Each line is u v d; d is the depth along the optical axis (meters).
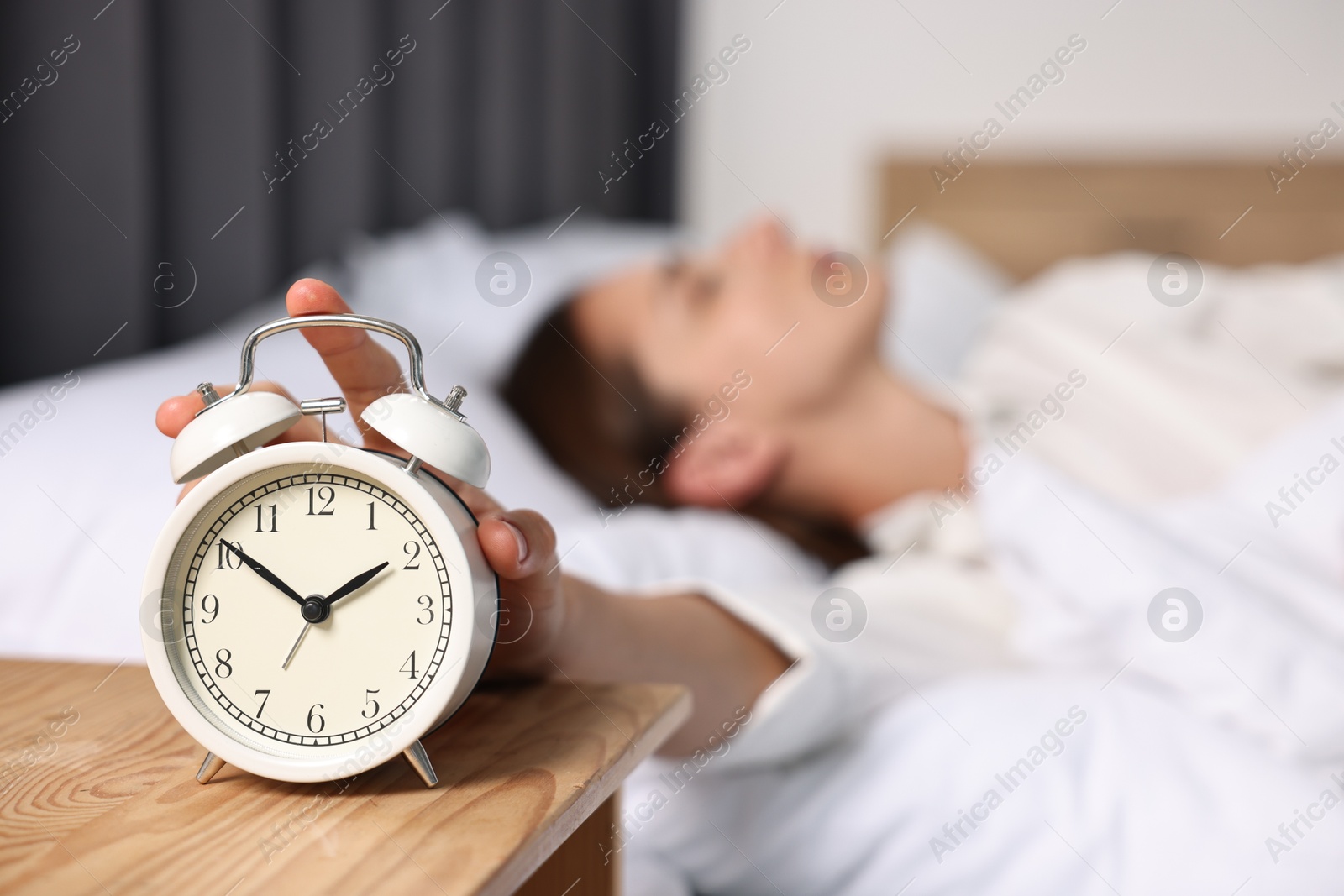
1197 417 1.54
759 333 1.58
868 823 0.80
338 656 0.47
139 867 0.39
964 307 2.11
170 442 1.02
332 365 0.54
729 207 2.85
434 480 0.50
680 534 1.20
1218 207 2.59
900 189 2.73
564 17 2.27
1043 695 0.85
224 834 0.42
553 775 0.48
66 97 1.24
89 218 1.27
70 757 0.51
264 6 1.52
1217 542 1.01
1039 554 0.95
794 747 0.80
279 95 1.60
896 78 2.74
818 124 2.79
